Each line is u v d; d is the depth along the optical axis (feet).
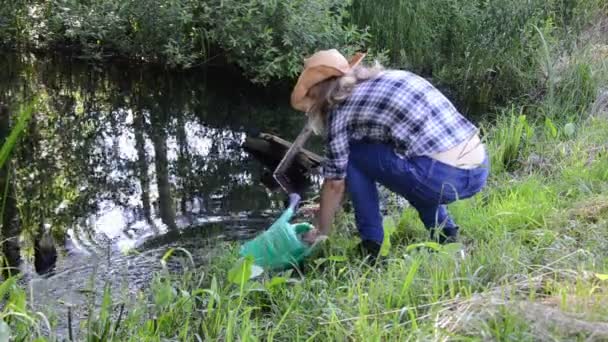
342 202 14.93
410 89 11.27
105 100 26.16
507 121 21.30
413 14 27.40
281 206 16.85
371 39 28.04
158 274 11.03
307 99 11.42
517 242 11.77
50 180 18.37
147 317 10.28
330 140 11.37
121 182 18.45
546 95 22.48
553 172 15.97
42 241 13.88
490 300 8.79
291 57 26.07
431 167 11.26
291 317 9.73
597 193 14.24
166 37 28.43
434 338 8.30
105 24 29.19
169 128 23.18
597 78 22.30
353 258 12.28
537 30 23.81
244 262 9.71
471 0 26.84
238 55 27.22
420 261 10.71
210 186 18.25
